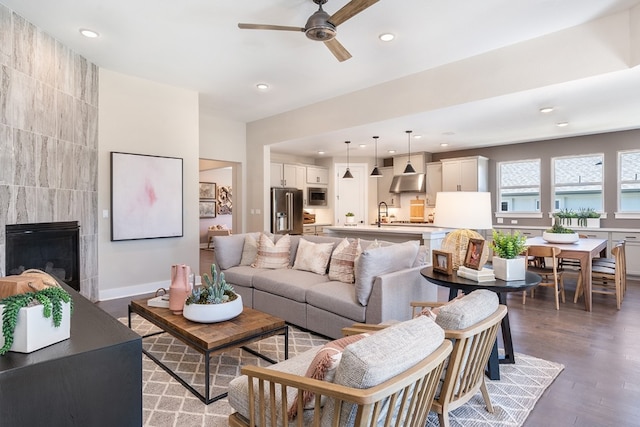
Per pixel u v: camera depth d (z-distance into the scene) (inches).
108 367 39.1
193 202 209.0
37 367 34.7
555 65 137.1
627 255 233.5
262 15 125.5
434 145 287.9
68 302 41.3
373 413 43.6
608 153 246.2
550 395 89.4
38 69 133.5
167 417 80.0
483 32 136.4
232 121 265.0
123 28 134.0
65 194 148.9
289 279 141.0
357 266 115.3
